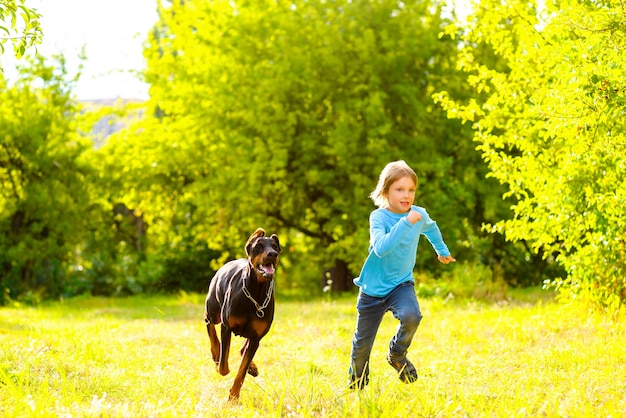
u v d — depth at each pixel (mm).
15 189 26062
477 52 22672
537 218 10750
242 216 24578
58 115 26734
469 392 6141
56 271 26312
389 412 5219
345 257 23375
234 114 23797
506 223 11102
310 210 25344
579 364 7293
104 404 5371
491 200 22891
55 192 26078
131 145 27094
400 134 23344
